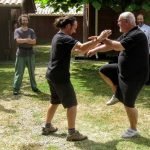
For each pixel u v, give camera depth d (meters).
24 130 6.70
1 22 17.27
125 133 6.27
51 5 13.16
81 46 5.70
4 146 5.95
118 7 11.60
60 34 5.89
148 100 8.86
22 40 9.03
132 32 5.80
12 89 10.05
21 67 9.24
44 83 10.79
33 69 9.45
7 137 6.34
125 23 5.83
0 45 17.38
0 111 7.89
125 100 6.01
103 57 15.80
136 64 5.84
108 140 6.17
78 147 5.87
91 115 7.57
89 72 12.93
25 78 11.63
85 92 9.68
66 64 5.84
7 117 7.45
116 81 6.51
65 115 7.54
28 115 7.61
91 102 8.63
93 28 15.77
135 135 6.24
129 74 5.88
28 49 9.24
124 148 5.82
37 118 7.41
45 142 6.10
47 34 32.06
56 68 5.82
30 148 5.85
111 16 15.53
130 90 5.91
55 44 5.86
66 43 5.75
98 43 5.73
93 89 10.05
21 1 16.11
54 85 5.93
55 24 5.98
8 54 17.41
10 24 17.39
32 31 9.18
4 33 17.38
